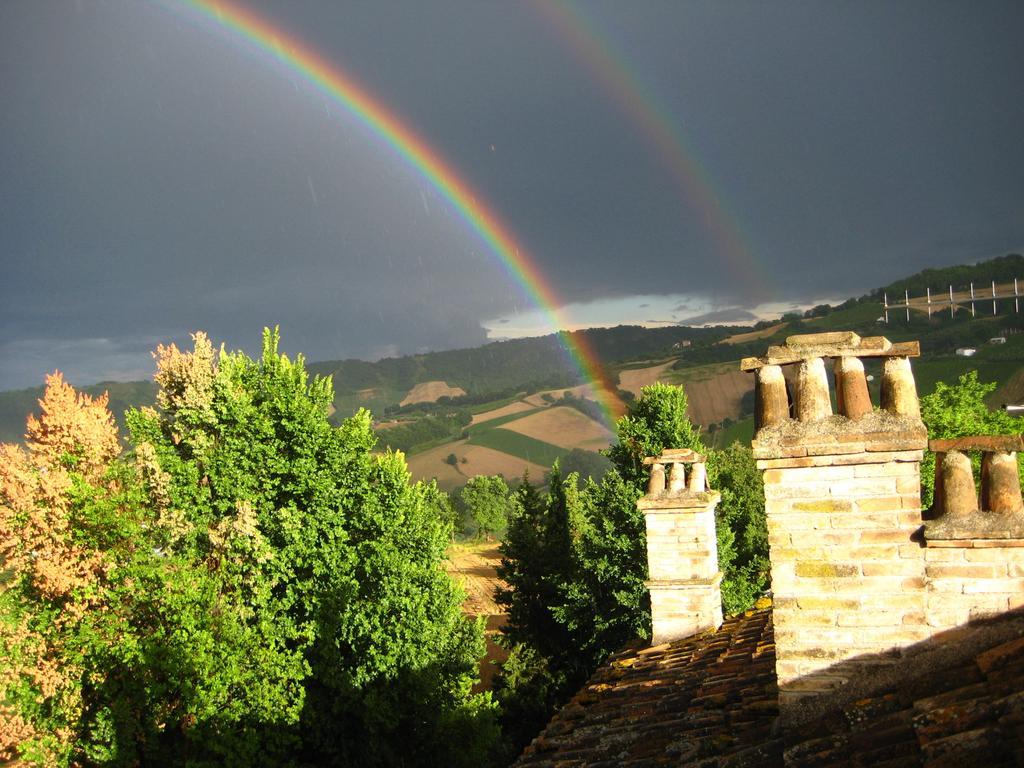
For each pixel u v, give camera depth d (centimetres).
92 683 2094
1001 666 520
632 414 3956
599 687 1007
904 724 506
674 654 1043
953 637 570
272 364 2869
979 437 579
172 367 2711
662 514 1149
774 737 593
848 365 601
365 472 2716
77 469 2494
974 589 568
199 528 2466
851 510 591
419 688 2500
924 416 3512
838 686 587
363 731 2480
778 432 601
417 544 2759
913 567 579
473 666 2973
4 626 2077
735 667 854
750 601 3925
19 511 2202
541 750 822
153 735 2075
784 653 601
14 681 2038
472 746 2628
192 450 2664
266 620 2353
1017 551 560
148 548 2255
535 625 4219
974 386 3519
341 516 2628
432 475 14375
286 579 2553
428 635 2575
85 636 2039
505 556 4669
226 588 2491
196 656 2059
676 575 1143
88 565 2134
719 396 13875
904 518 582
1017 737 436
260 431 2658
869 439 581
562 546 4256
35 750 1998
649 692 899
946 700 506
